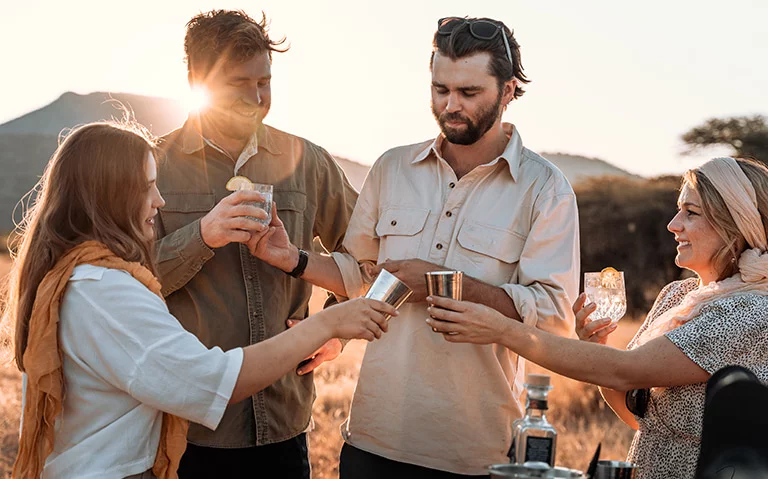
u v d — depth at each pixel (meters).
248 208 3.31
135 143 2.73
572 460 7.68
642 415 2.94
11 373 10.04
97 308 2.58
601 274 3.10
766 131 25.94
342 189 4.11
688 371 2.77
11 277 2.80
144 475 2.67
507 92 3.28
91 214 2.66
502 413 3.27
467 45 3.12
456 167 3.41
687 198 2.95
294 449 3.83
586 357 2.80
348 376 11.15
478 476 3.27
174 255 3.39
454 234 3.31
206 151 3.76
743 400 2.25
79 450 2.60
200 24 3.69
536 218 3.26
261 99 3.72
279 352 2.71
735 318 2.75
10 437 7.43
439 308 2.87
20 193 39.62
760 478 2.12
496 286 3.20
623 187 22.73
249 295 3.67
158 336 2.59
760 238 2.83
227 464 3.65
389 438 3.30
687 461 2.79
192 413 2.60
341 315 2.79
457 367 3.25
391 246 3.41
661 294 3.24
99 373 2.59
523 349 2.85
